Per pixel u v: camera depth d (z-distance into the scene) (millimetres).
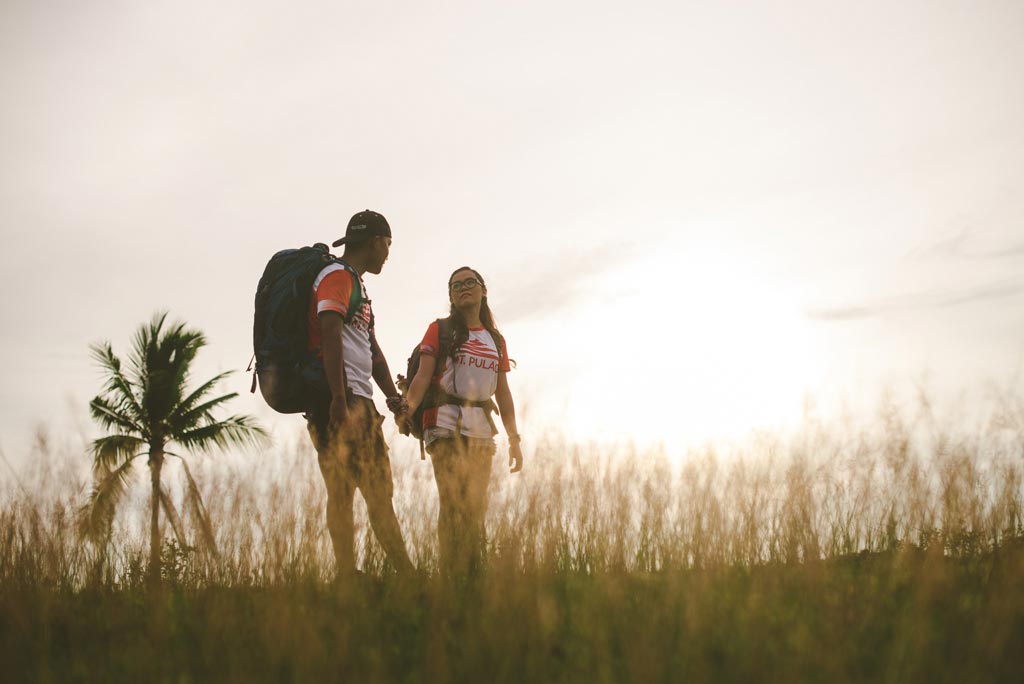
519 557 3350
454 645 2832
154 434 22844
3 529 3520
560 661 2822
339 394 3654
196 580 3383
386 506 3629
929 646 2643
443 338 4496
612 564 3365
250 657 2758
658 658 2545
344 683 2596
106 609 3352
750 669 2477
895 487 3467
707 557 3201
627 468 3434
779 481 3355
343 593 3111
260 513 3232
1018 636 2697
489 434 4453
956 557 3490
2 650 2938
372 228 4160
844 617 2838
